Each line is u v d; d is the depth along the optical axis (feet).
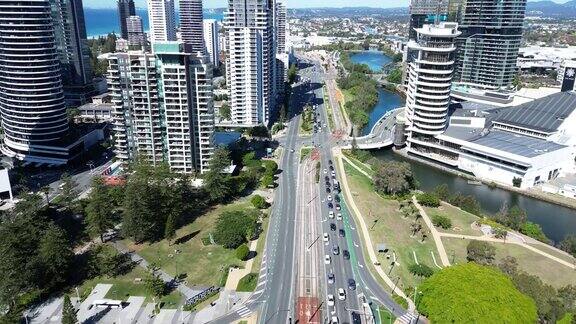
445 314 479.82
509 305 470.80
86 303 548.72
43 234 606.55
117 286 581.53
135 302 551.18
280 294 569.64
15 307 529.86
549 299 514.27
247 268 621.72
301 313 536.01
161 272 610.65
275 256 650.02
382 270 617.62
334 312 536.42
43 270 557.74
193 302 547.49
